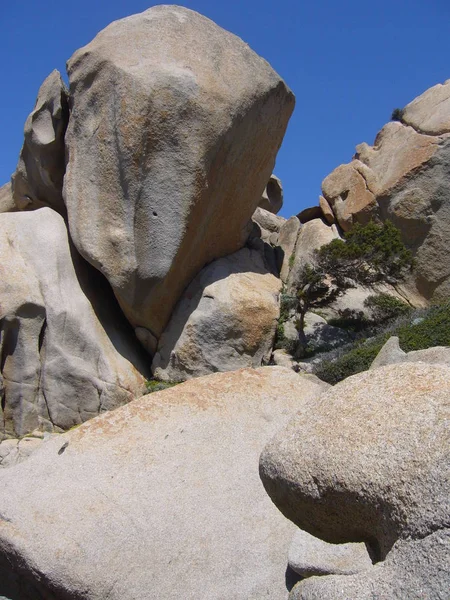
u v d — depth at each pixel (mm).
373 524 2939
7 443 12383
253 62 13922
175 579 5875
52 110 14500
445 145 15656
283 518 6199
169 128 12961
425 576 2553
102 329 13547
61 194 15195
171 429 6652
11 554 5910
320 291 15164
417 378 3113
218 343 13547
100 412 12805
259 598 5832
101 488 6203
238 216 14680
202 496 6250
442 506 2609
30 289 12977
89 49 13602
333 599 2744
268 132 14289
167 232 13125
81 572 5777
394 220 15969
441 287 15516
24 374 12805
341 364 12633
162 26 13641
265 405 6914
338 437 3045
